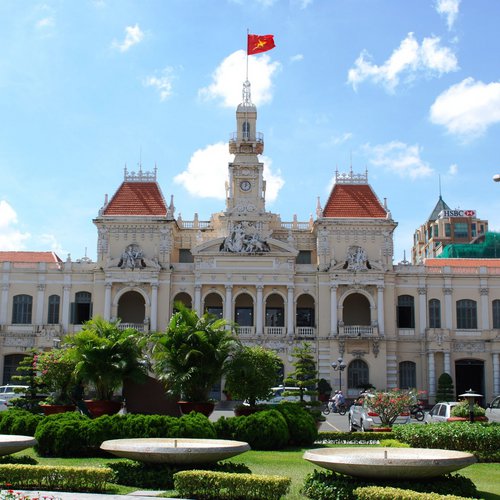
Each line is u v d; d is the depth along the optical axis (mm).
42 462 29188
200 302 89500
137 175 96000
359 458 20781
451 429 31047
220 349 43188
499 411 50156
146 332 83250
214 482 21531
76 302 91875
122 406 46188
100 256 90875
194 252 90125
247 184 94875
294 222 98625
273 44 97688
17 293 92125
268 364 44875
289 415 38188
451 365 89875
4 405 61281
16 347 90312
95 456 31406
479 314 91625
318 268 90562
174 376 42031
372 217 91938
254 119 97500
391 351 89000
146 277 89438
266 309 94312
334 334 88250
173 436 30578
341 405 72812
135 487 23656
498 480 26172
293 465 29734
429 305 92000
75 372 43344
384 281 90062
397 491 18656
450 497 18141
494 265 97500
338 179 95750
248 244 90375
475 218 186625
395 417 45812
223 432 35875
